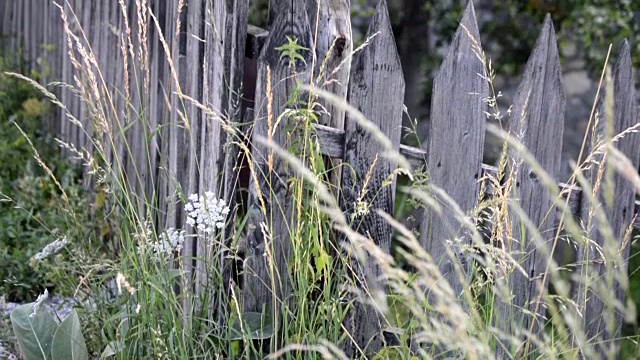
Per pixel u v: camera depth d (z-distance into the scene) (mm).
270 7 3490
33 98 7801
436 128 3535
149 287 3281
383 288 3596
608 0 7617
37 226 5570
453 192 3576
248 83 3721
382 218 3566
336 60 3512
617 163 1937
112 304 3529
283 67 3469
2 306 4113
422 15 8578
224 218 3355
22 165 6621
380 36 3451
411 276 3139
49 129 7453
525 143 3613
